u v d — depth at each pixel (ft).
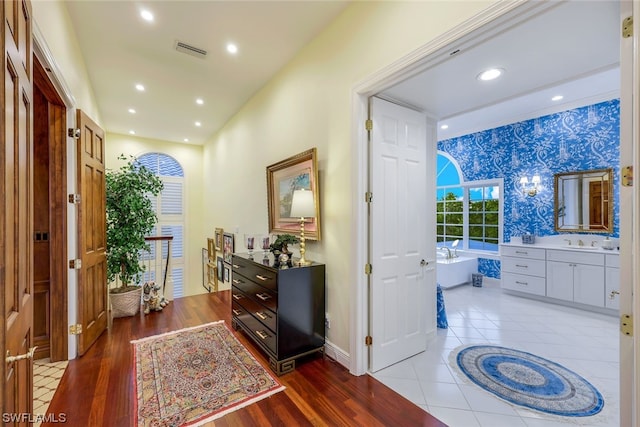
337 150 8.39
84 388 7.01
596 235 13.92
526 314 12.62
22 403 3.72
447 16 5.55
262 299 8.57
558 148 15.07
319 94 9.19
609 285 12.30
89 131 9.48
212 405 6.39
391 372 7.81
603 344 9.65
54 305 8.31
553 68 6.79
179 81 12.65
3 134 2.85
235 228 17.03
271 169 11.88
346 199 8.04
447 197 20.86
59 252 8.37
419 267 8.86
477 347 9.38
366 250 7.75
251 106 14.46
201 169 24.88
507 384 7.29
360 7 7.63
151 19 8.63
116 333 10.38
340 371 7.84
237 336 10.12
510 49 5.98
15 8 3.46
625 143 3.70
